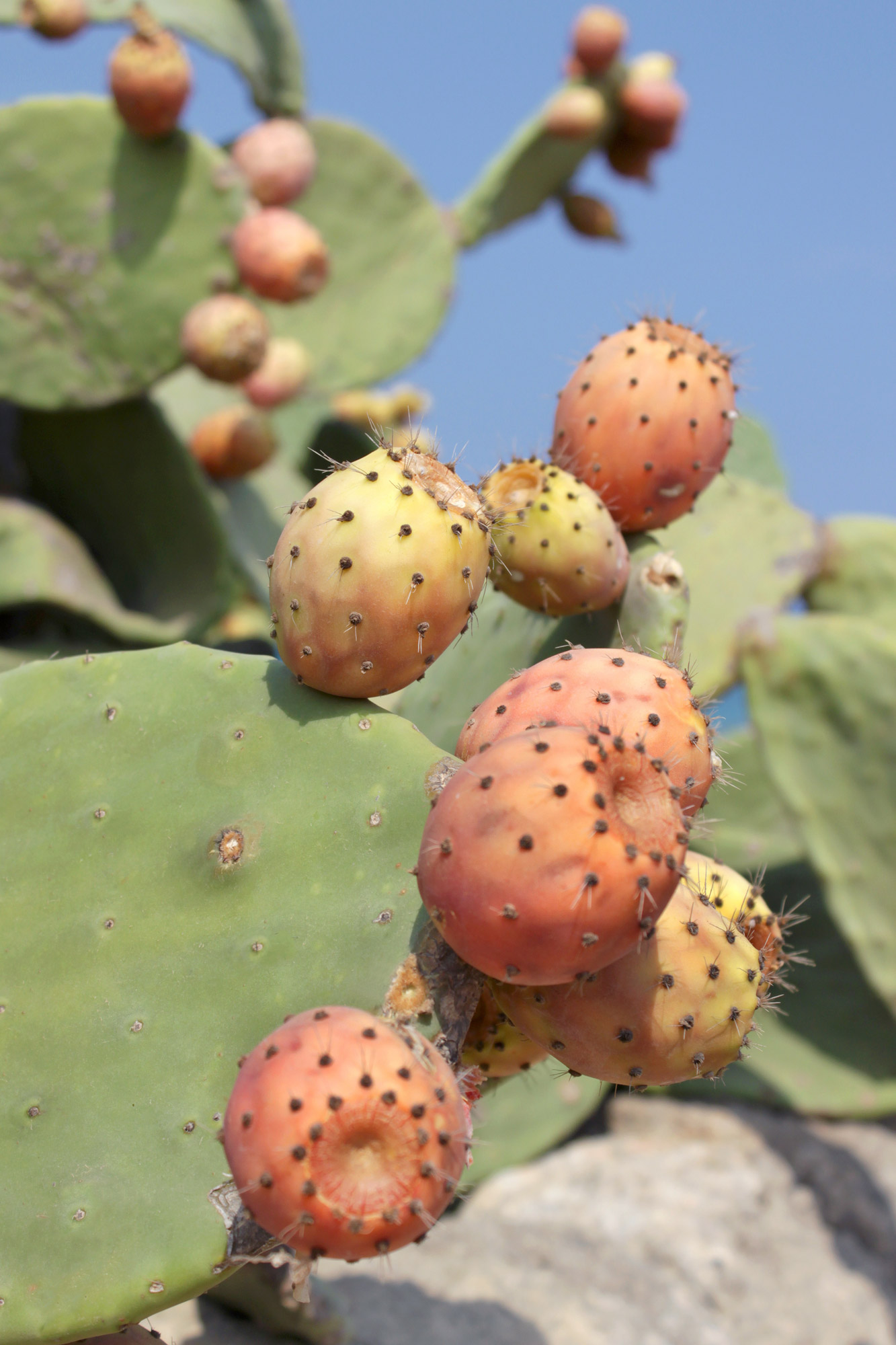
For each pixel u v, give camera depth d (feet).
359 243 7.13
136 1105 2.74
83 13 5.42
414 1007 2.66
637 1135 5.17
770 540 5.07
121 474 5.61
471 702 3.23
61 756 2.88
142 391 5.17
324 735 2.80
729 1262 4.39
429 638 2.73
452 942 2.58
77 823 2.85
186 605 5.67
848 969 5.50
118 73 4.75
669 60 7.07
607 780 2.54
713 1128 5.18
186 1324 3.57
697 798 2.66
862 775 4.75
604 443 3.01
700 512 5.11
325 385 7.07
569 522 2.93
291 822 2.78
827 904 5.40
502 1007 2.69
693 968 2.63
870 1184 5.05
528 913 2.52
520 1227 4.41
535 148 7.02
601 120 6.89
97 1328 2.69
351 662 2.74
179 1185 2.71
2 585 5.08
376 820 2.76
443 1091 2.53
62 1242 2.71
